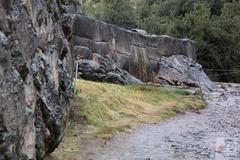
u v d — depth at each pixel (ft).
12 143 15.08
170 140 34.06
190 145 32.55
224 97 63.77
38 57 20.77
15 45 16.29
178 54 77.36
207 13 112.27
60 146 29.76
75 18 53.31
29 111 17.52
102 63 56.13
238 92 70.28
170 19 123.24
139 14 138.62
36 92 19.95
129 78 59.11
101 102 42.04
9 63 15.16
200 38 99.76
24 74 17.35
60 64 25.45
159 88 57.47
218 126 41.50
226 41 101.81
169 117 45.01
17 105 15.65
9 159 14.89
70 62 29.30
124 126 37.37
